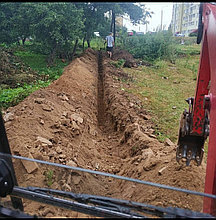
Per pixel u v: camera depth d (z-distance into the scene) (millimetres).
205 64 3137
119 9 16359
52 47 12633
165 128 6422
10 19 12195
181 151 3312
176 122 6887
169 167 3809
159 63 15344
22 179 3008
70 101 7066
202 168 3840
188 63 16141
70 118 5895
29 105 5480
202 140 3248
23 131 4355
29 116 4961
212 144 2193
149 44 18031
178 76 12883
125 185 3840
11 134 4164
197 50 20750
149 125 6410
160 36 17938
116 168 4848
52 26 11312
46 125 5000
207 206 2104
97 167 4676
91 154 5082
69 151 4543
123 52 17500
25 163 3156
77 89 8305
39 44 13625
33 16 11266
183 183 3391
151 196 3262
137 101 8273
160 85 10891
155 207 1529
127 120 6562
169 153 4477
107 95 9125
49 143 4266
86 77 10430
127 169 4676
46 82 9555
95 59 16641
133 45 19734
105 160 5262
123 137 6109
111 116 7531
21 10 11367
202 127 3143
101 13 15898
